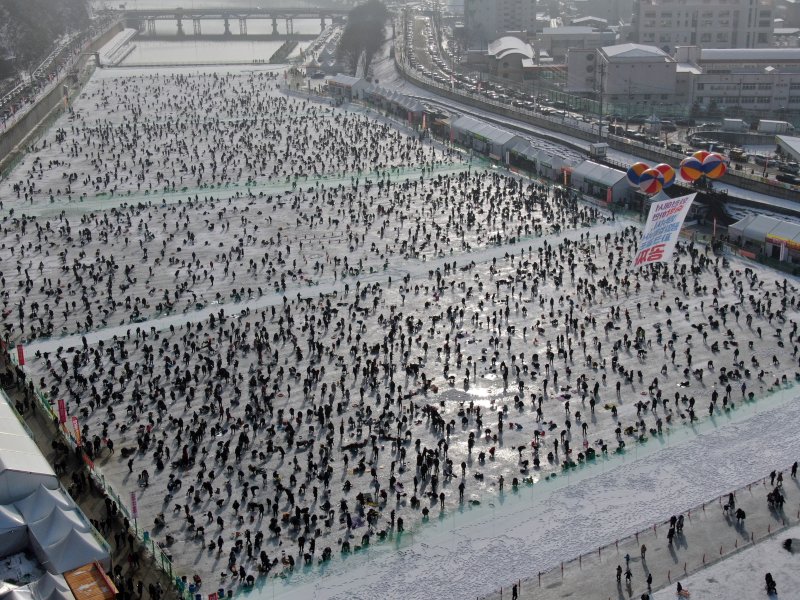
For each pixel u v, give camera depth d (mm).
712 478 99625
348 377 122688
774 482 98062
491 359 128000
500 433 109312
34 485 92812
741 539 89375
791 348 128500
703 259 160125
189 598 82312
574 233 181000
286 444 106688
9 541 87062
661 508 94812
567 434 108812
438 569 86812
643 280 155000
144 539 90062
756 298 145625
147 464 102812
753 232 166125
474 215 194375
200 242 179125
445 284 155375
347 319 141500
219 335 135875
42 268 163250
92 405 114938
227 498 97000
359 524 93000
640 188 181750
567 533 91500
